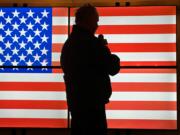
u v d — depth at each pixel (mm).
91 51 3283
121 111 4988
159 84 4961
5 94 5105
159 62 4969
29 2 5234
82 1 5184
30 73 5094
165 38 4965
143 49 4977
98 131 3279
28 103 5094
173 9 4973
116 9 5020
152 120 4961
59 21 5090
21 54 5102
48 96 5086
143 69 4973
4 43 5121
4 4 5230
